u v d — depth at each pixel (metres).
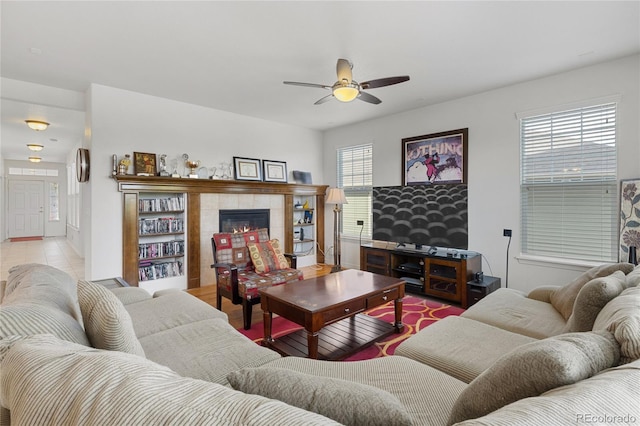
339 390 0.89
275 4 2.35
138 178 4.12
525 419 0.58
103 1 2.30
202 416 0.54
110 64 3.37
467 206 4.34
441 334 1.94
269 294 2.67
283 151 5.90
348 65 3.04
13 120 5.50
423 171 4.83
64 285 1.76
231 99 4.54
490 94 4.14
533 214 3.85
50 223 10.82
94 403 0.59
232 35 2.78
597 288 1.62
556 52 3.09
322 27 2.65
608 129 3.32
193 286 4.68
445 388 1.42
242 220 5.27
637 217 2.96
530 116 3.81
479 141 4.24
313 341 2.32
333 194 5.36
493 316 2.26
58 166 10.87
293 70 3.52
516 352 0.96
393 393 1.39
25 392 0.66
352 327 3.04
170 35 2.78
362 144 5.77
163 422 0.54
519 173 3.91
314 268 6.05
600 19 2.53
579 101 3.46
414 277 4.62
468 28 2.66
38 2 2.30
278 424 0.52
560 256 3.66
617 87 3.23
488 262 4.17
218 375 1.52
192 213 4.68
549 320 2.17
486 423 0.57
